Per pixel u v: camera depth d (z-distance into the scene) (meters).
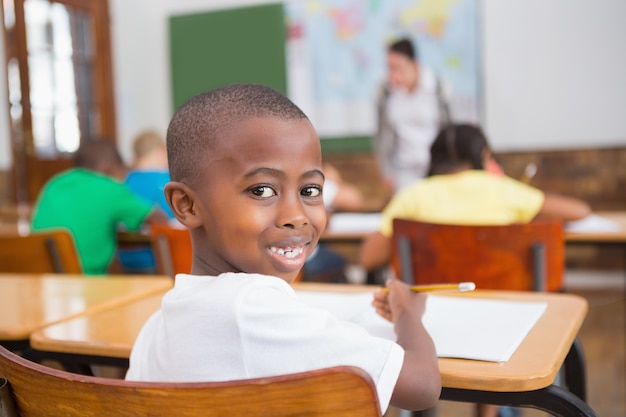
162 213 3.10
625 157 5.20
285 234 0.77
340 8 5.84
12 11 5.47
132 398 0.62
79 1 6.00
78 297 1.48
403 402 0.77
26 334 1.22
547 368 0.89
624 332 3.88
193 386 0.60
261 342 0.70
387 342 0.72
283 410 0.59
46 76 5.74
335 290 1.44
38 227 2.99
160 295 1.50
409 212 2.26
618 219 2.79
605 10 5.20
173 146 0.82
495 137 5.53
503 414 2.31
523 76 5.42
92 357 1.14
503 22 5.44
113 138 6.31
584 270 5.31
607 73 5.23
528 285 1.92
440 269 1.98
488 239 1.91
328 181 3.34
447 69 5.59
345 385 0.57
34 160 5.62
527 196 2.26
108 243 3.04
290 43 6.04
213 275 0.82
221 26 6.22
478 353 0.95
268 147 0.76
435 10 5.58
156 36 6.56
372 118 5.83
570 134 5.35
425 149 5.38
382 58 5.76
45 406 0.67
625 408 2.68
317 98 5.99
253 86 0.81
